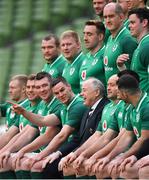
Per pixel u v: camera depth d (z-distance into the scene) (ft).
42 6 141.69
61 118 78.84
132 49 76.89
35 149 79.10
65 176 73.51
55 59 85.51
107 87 74.28
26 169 77.05
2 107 89.66
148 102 69.41
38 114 80.64
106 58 78.64
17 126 86.74
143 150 68.59
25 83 86.63
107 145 71.51
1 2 145.07
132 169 67.46
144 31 73.72
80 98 77.77
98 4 82.94
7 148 82.89
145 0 79.00
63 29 137.59
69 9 139.44
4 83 132.16
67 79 83.10
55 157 75.36
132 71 69.67
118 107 73.10
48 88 80.18
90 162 70.95
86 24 80.53
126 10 79.77
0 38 140.36
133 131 70.95
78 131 77.25
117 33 77.77
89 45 80.48
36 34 139.44
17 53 137.18
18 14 142.82
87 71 80.64
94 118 75.10
